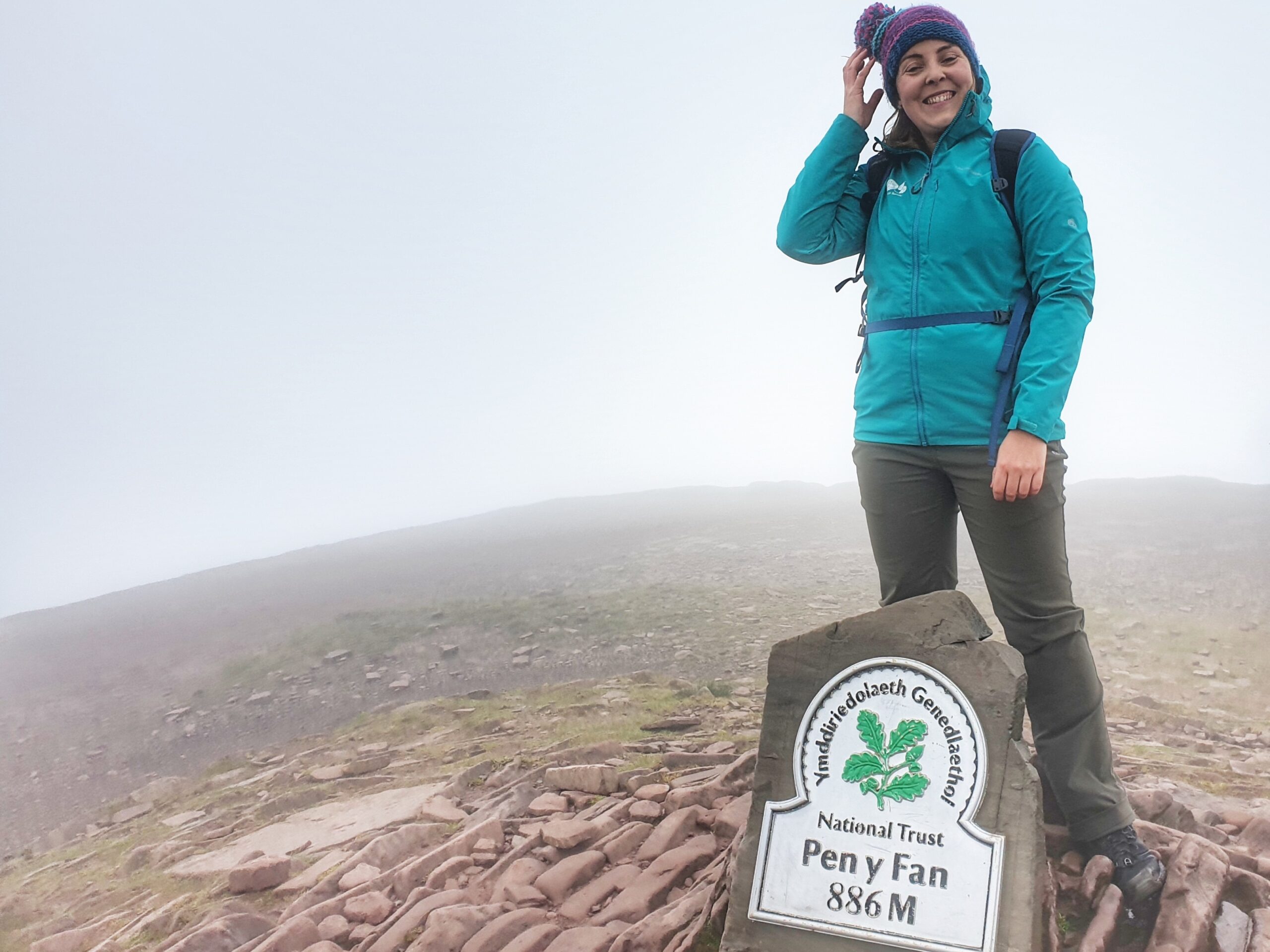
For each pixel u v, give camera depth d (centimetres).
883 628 209
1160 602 597
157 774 498
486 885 273
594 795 331
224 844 358
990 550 218
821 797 206
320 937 253
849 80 232
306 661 706
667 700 493
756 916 202
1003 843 190
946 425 213
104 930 293
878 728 205
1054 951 196
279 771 464
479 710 516
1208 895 211
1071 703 222
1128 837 221
